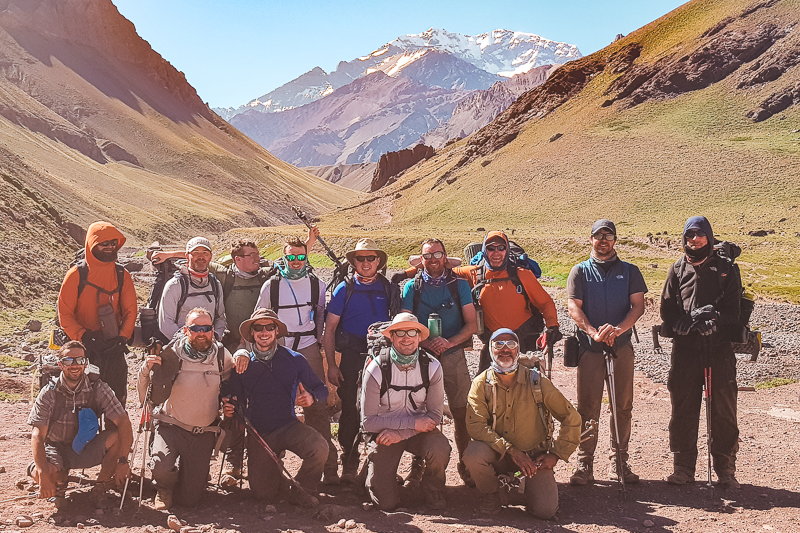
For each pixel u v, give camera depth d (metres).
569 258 61.12
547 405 6.45
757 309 26.27
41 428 5.99
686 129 139.88
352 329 7.25
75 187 177.75
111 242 6.91
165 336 6.92
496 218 121.62
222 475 7.31
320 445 6.50
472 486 7.29
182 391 6.24
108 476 6.30
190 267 7.07
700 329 6.84
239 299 7.55
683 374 7.24
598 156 135.88
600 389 7.27
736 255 7.11
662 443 9.05
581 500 6.74
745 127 135.75
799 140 122.25
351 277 7.31
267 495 6.51
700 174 115.62
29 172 139.12
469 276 7.56
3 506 5.87
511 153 161.00
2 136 191.38
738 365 15.25
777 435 9.51
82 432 6.04
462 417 7.30
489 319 7.35
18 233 30.66
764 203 99.06
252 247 7.60
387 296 7.27
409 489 7.09
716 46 162.12
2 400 10.44
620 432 7.36
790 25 158.50
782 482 7.38
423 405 6.53
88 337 6.91
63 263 32.12
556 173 134.50
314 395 6.67
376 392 6.46
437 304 7.21
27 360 13.76
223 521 5.77
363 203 181.75
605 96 170.12
